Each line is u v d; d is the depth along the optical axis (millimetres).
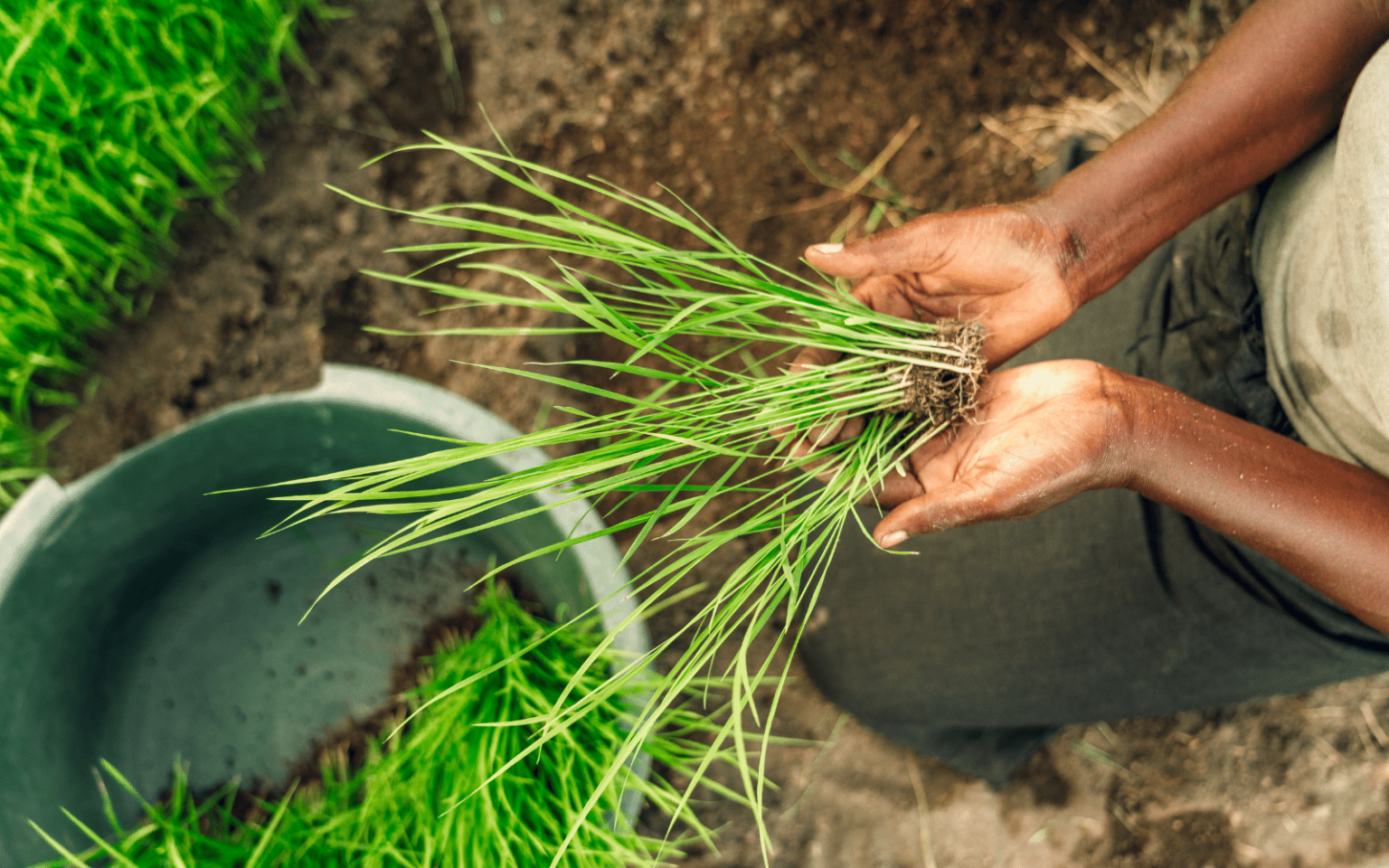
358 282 1220
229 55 1165
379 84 1230
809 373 907
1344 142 795
